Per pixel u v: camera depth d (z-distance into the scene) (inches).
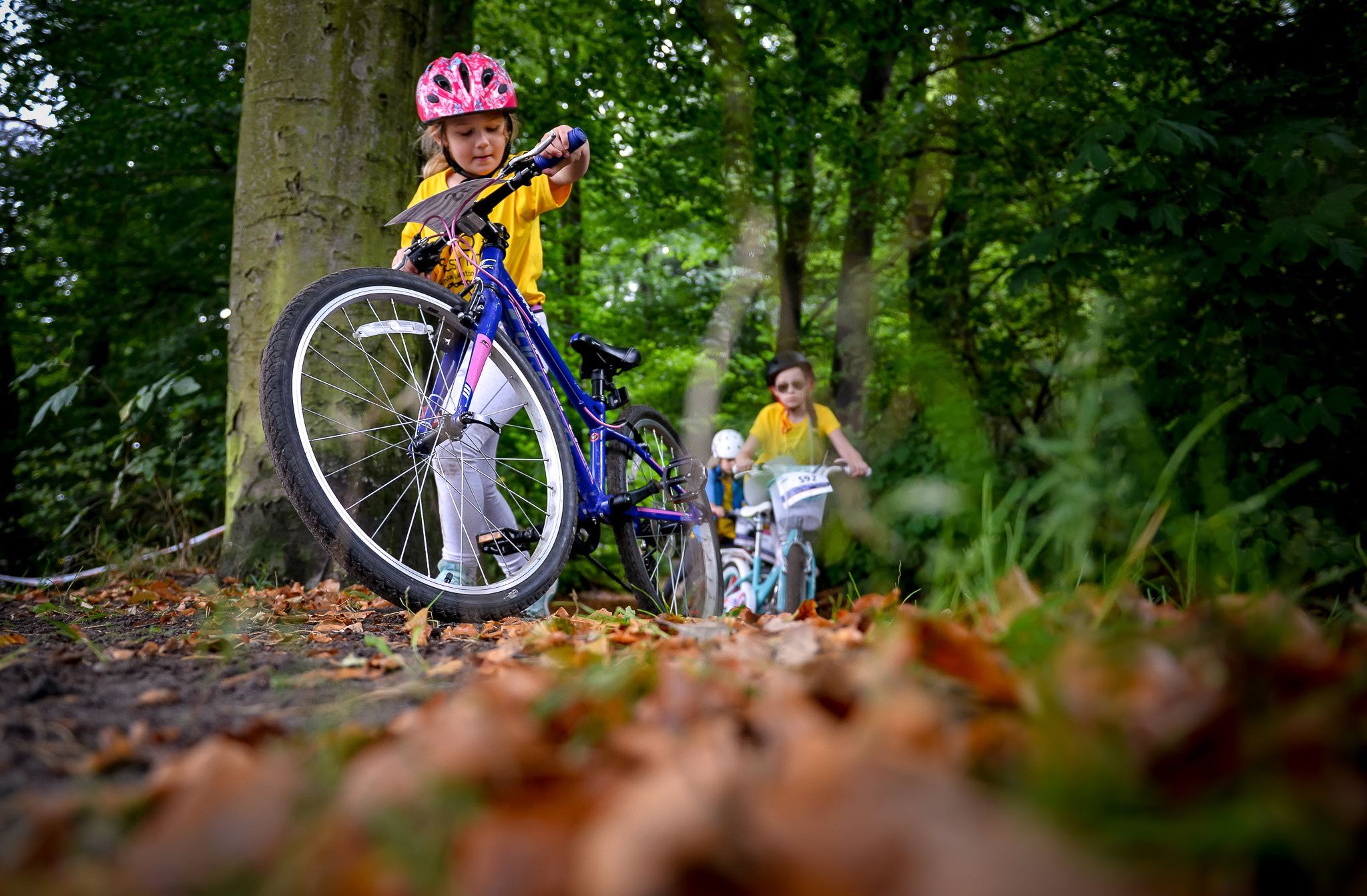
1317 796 24.1
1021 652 46.8
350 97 151.3
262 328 148.8
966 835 21.1
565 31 330.3
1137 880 20.4
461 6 267.0
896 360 257.1
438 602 94.3
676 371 410.0
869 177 321.4
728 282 415.8
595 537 122.9
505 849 23.6
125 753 38.9
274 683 58.2
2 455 286.8
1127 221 194.4
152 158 370.0
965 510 64.2
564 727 39.8
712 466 193.2
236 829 26.2
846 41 316.8
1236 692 32.4
